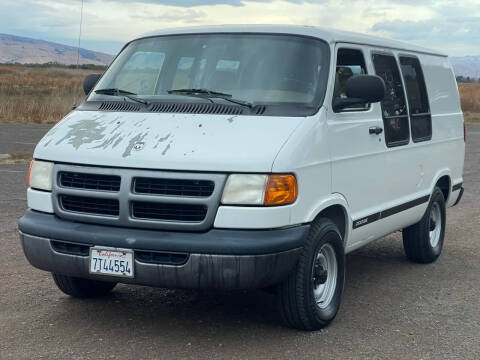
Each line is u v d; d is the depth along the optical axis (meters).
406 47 7.06
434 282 6.82
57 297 5.92
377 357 4.71
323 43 5.52
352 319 5.55
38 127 24.31
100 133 5.08
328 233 5.14
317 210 4.97
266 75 5.34
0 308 5.59
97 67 80.25
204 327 5.24
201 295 6.07
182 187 4.64
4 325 5.17
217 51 5.65
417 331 5.29
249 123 4.93
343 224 5.58
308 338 5.05
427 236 7.47
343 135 5.41
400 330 5.30
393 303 6.04
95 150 4.89
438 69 7.84
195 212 4.62
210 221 4.57
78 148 4.96
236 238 4.51
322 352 4.77
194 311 5.62
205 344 4.87
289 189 4.66
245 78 5.38
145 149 4.76
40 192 5.07
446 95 7.98
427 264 7.63
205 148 4.68
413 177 6.87
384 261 7.73
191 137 4.81
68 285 5.68
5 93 40.81
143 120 5.13
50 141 5.18
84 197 4.87
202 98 5.27
